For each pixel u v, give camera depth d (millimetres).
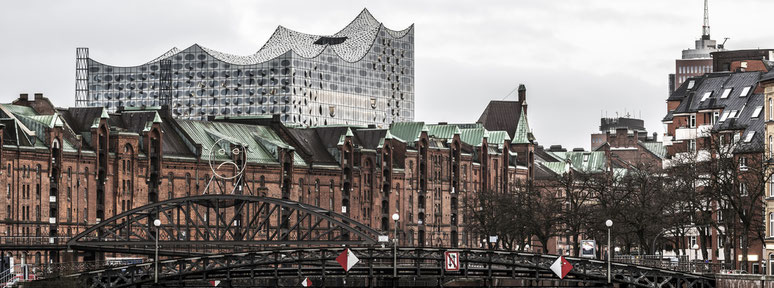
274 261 141875
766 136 171375
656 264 157625
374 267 145875
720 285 147250
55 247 196750
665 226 199125
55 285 140250
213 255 143000
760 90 199250
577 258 145375
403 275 143500
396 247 142750
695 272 148125
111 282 143250
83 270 148000
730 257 176750
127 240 175500
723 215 175750
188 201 176875
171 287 150500
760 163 168625
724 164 172250
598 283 149250
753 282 144000
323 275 141875
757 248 188500
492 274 144375
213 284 162625
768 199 170750
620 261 152500
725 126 196375
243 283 183875
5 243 198250
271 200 173125
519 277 144000
